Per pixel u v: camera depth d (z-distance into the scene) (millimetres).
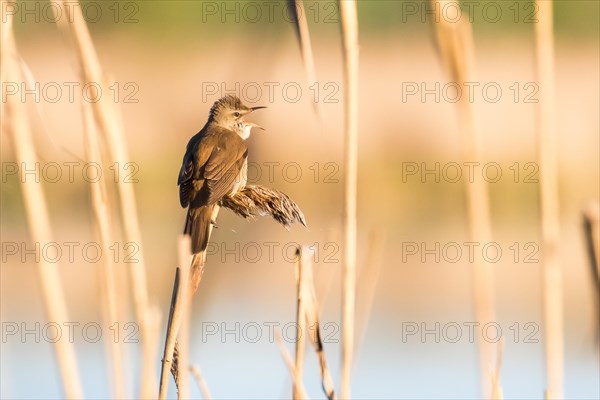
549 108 5883
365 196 21609
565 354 11930
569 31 28609
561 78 26156
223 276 15938
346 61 5902
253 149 17078
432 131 22219
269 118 20578
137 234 6004
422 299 15000
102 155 6129
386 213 21172
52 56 22859
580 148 22969
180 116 23016
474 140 5617
